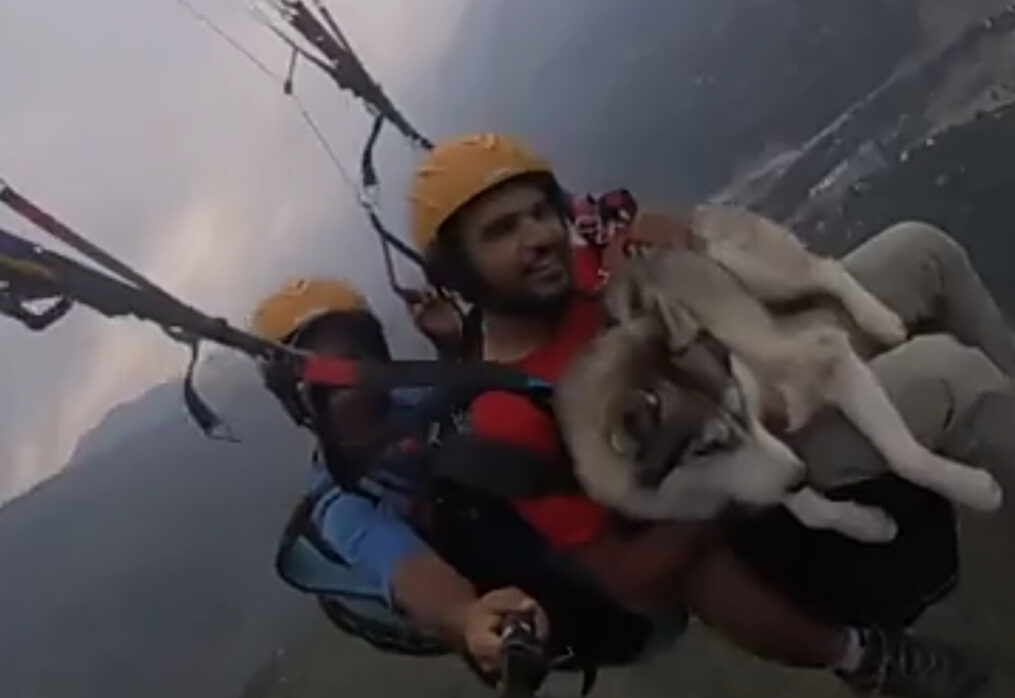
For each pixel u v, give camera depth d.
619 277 1.57
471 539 1.60
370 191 1.78
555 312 1.61
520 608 1.48
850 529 1.55
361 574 1.64
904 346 1.64
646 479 1.51
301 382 1.61
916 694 1.71
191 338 1.59
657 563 1.56
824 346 1.57
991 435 1.65
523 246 1.58
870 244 1.80
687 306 1.55
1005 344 1.81
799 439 1.57
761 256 1.63
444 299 1.68
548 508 1.56
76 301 1.53
